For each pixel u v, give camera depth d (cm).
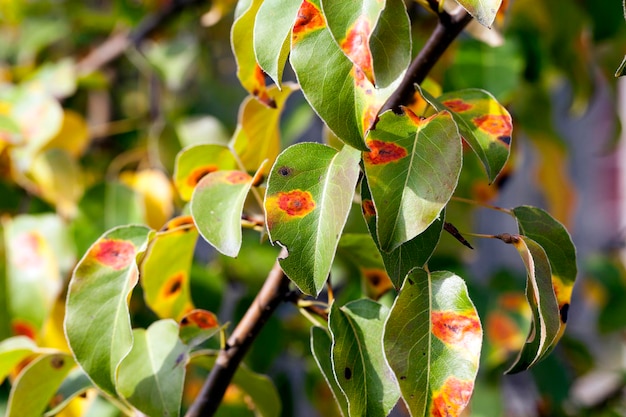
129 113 146
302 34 63
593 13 107
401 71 62
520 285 119
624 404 128
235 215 67
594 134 196
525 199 181
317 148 65
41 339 89
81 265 70
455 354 63
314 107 62
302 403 150
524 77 108
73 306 69
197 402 73
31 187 101
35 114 98
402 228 61
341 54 63
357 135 62
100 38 144
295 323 117
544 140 119
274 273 71
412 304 64
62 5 142
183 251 76
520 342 108
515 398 134
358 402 65
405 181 62
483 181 100
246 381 79
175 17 129
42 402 78
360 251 75
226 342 73
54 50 144
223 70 149
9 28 154
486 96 67
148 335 73
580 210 198
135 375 71
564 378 113
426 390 63
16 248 91
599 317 131
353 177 63
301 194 64
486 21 62
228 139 116
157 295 77
